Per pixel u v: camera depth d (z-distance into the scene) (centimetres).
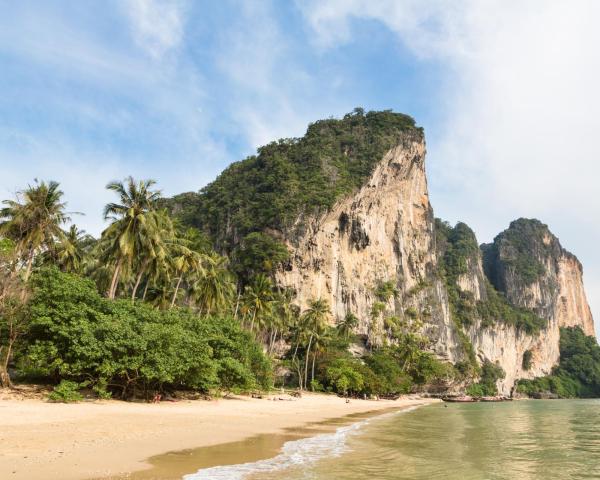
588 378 17700
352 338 9212
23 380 3017
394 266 12138
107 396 2772
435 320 12694
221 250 9762
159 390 3195
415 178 13838
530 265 19625
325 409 4275
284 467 1368
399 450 1827
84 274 5456
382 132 12712
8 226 3672
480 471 1447
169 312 3650
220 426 2264
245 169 12150
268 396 4875
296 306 8762
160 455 1427
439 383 11081
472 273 17025
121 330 2706
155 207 4253
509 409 6444
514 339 17075
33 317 2689
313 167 10875
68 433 1650
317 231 9625
